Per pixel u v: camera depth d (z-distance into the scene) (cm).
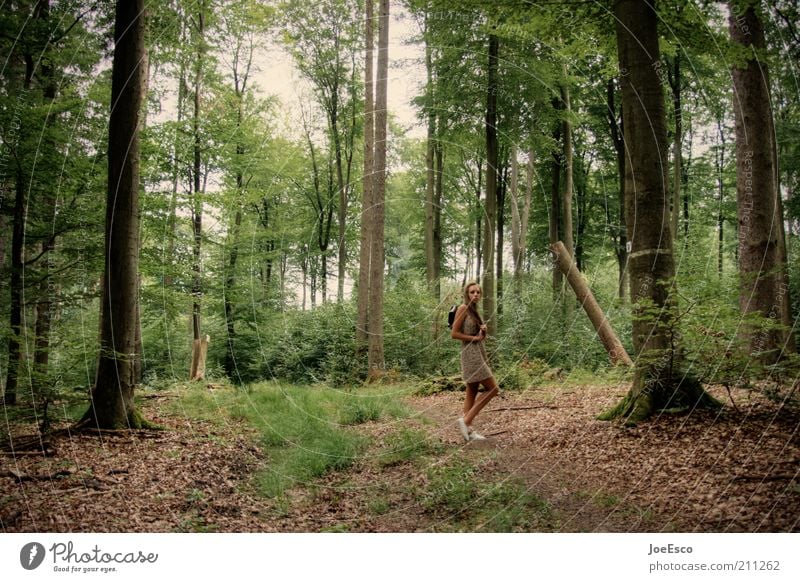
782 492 297
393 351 1408
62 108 731
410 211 2523
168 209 1174
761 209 712
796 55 850
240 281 1677
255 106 1656
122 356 576
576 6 602
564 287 1437
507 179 2042
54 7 825
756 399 499
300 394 921
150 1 922
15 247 703
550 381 963
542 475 395
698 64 1309
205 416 716
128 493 376
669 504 313
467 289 551
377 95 1366
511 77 1212
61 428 563
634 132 523
